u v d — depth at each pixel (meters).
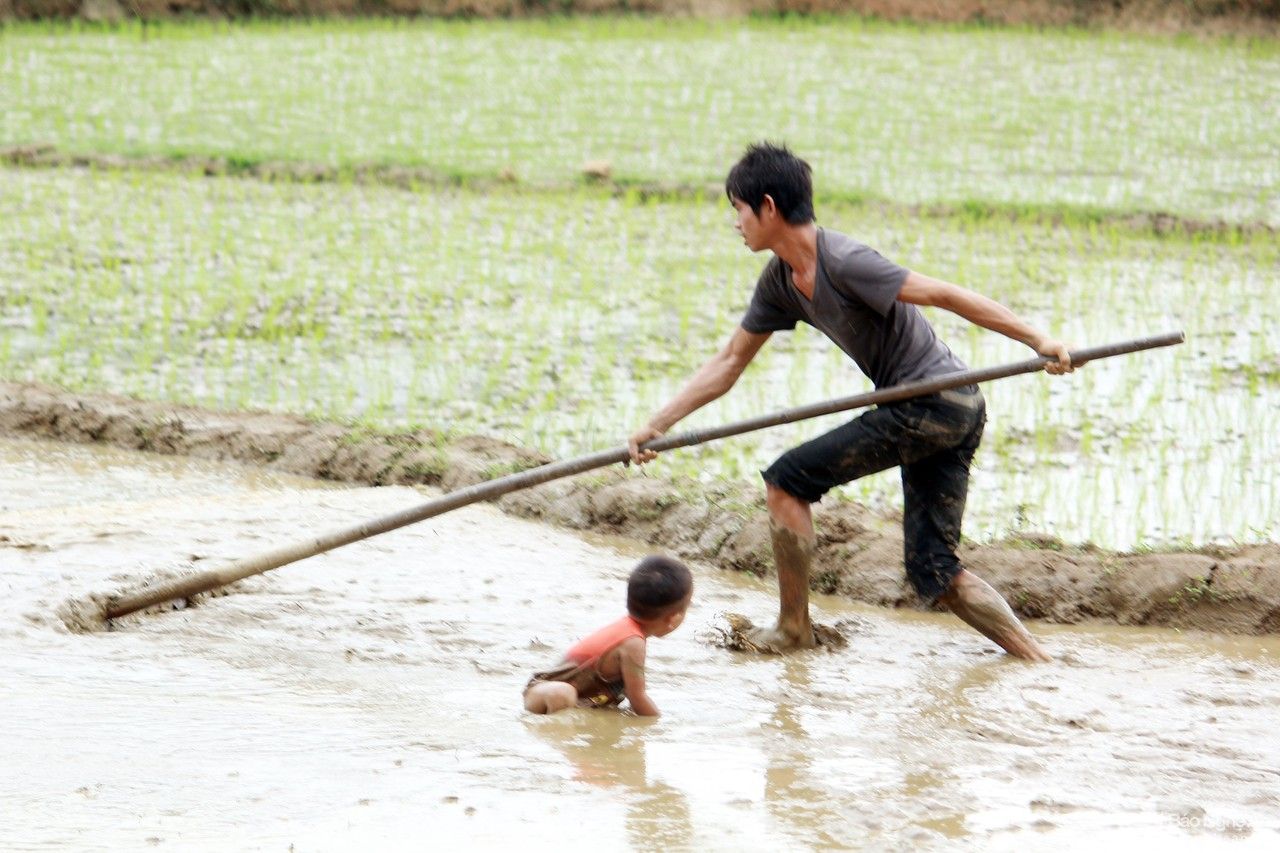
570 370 29.62
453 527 22.27
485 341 31.64
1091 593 19.17
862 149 50.19
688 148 50.69
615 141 51.50
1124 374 28.83
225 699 15.17
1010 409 26.92
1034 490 22.92
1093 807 12.80
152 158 48.59
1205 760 14.08
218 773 13.09
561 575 20.27
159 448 26.73
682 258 38.62
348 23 72.19
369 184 46.69
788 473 17.14
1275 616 18.45
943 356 16.70
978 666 17.14
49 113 53.94
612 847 11.70
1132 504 22.25
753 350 17.39
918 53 65.81
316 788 12.78
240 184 46.38
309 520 22.06
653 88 59.34
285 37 68.69
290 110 55.25
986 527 21.20
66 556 19.80
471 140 51.38
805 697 15.89
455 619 18.25
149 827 11.88
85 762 13.25
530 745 14.08
